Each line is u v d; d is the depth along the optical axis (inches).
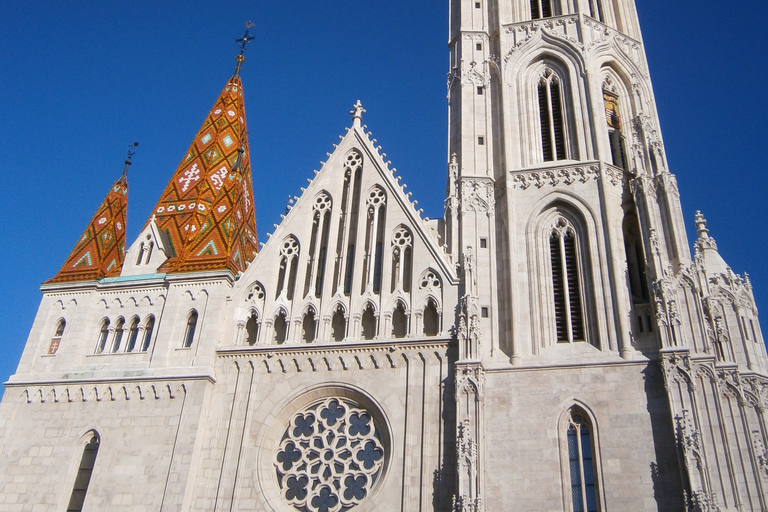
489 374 1820.9
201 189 2386.8
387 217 2087.8
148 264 2196.1
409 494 1678.2
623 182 2090.3
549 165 2132.1
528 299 1951.3
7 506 1817.2
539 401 1761.8
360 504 1708.9
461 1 2583.7
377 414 1813.5
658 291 1786.4
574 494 1657.2
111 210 2370.8
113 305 2102.6
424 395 1791.3
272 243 2123.5
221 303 2022.6
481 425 1701.5
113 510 1749.5
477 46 2463.1
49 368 2012.8
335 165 2235.5
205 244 2174.0
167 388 1898.4
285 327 2003.0
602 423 1700.3
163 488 1755.7
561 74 2337.6
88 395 1937.7
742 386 1673.2
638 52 2449.6
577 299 1950.1
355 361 1879.9
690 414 1628.9
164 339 1988.2
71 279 2160.4
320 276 2076.8
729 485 1535.4
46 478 1843.0
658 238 1897.1
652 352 1771.7
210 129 2650.1
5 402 1966.0
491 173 2165.4
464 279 1916.8
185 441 1808.6
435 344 1849.2
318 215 2171.5
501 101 2299.5
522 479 1669.5
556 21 2417.6
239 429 1845.5
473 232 2054.6
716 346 1713.8
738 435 1588.3
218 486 1770.4
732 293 1866.4
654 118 2304.4
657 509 1573.6
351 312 1959.9
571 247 2031.3
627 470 1630.2
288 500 1764.3
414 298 1939.0
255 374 1910.7
